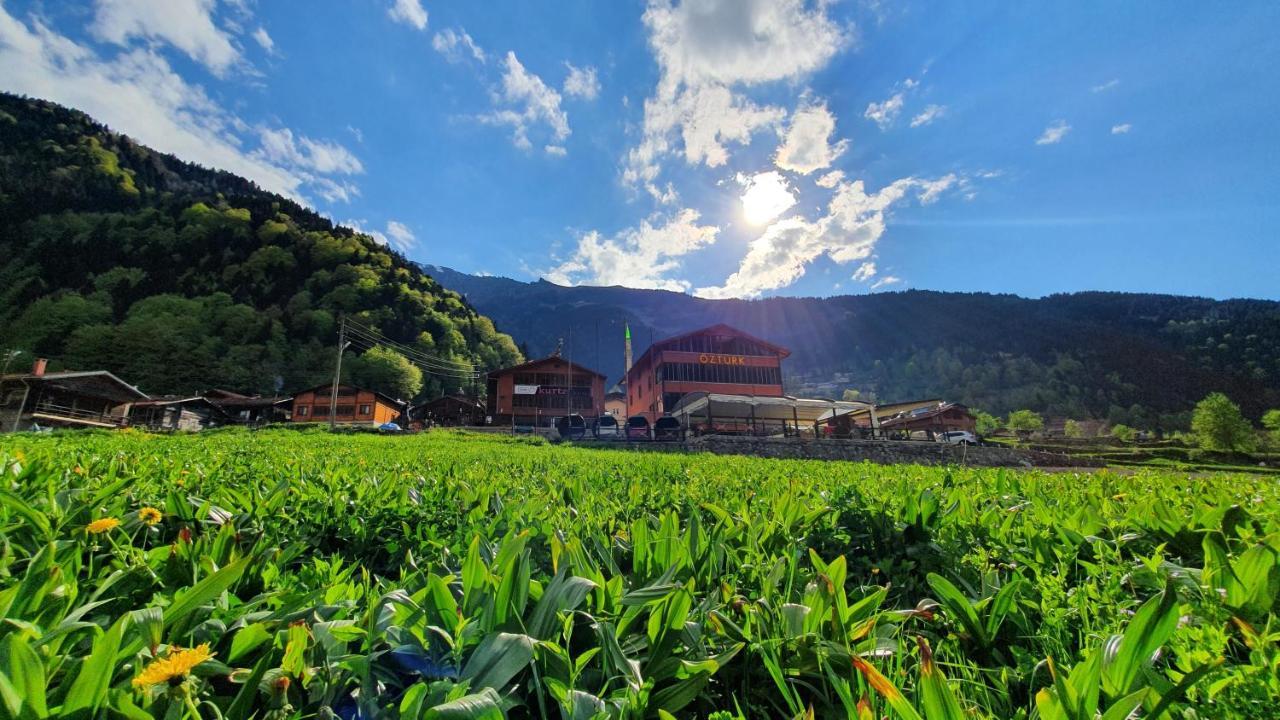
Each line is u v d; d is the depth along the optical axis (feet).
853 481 17.04
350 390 183.11
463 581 5.40
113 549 6.30
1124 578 6.73
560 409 172.96
